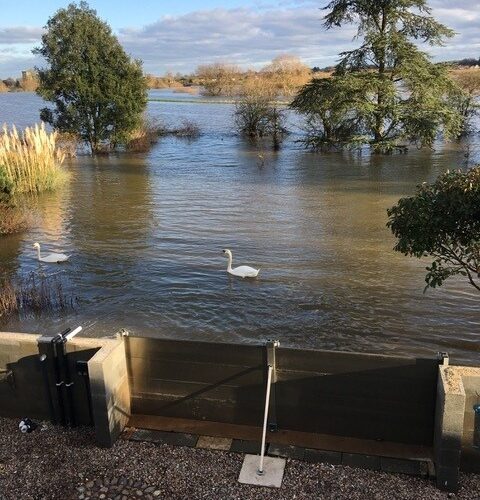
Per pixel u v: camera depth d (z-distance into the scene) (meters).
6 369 5.98
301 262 12.72
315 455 5.33
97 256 13.54
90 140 33.84
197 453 5.41
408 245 6.05
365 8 31.41
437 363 5.16
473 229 5.63
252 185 22.77
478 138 36.88
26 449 5.58
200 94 88.25
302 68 59.69
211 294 10.89
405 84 32.03
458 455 4.72
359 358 5.31
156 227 16.23
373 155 31.16
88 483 5.05
